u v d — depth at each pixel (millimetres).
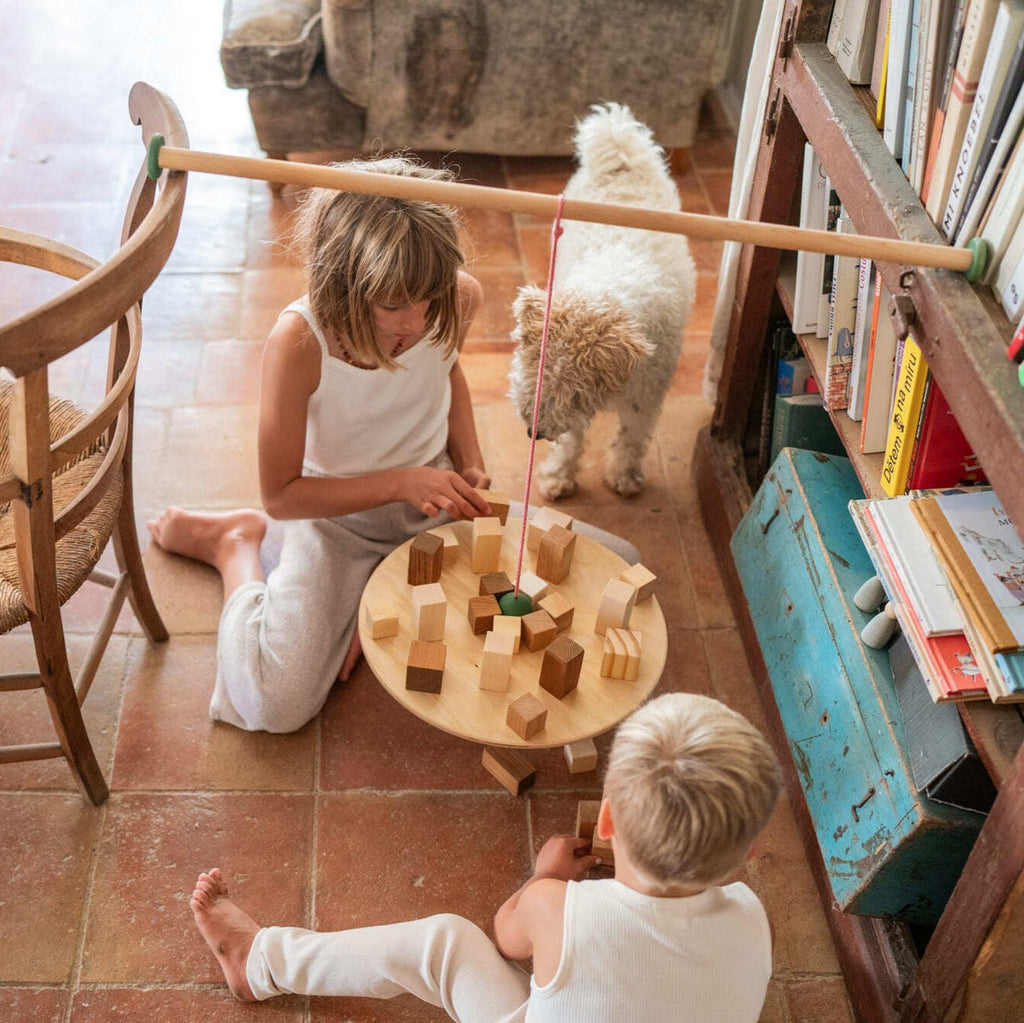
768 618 1930
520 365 1980
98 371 2607
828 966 1709
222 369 2668
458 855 1800
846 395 1807
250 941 1597
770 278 2057
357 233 1501
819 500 1855
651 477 2506
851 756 1621
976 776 1415
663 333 2096
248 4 3047
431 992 1502
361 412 1837
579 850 1693
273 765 1896
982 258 1271
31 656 2033
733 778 1134
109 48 3758
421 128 3180
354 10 2889
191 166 1195
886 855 1488
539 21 2986
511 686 1645
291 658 1870
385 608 1705
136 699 1976
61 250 1601
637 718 1211
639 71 3104
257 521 2191
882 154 1505
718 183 3398
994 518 1468
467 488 1822
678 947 1218
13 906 1685
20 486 1329
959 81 1278
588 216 1184
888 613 1576
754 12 3371
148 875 1736
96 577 1988
